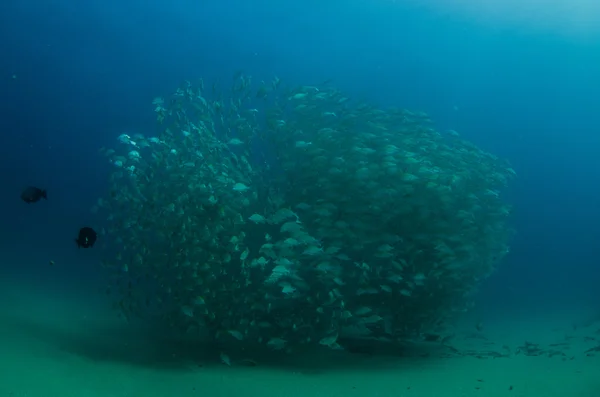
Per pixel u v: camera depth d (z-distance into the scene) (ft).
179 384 18.75
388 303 26.35
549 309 51.29
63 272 59.21
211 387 18.60
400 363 25.23
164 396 17.08
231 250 22.30
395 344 29.86
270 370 22.41
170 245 24.32
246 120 25.77
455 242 26.32
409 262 25.34
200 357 24.35
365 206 24.14
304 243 21.97
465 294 28.99
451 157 27.63
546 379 21.04
